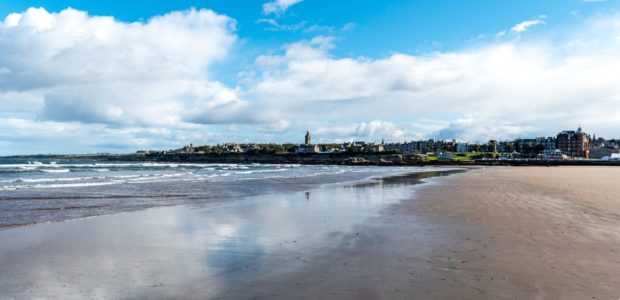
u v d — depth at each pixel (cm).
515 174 5497
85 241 1045
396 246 951
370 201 1994
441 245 955
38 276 729
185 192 2595
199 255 883
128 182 3622
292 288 648
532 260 805
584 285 647
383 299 593
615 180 3794
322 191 2662
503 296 600
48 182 3631
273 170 8188
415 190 2645
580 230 1118
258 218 1441
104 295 626
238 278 708
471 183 3344
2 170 6519
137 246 983
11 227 1262
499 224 1237
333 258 842
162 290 647
